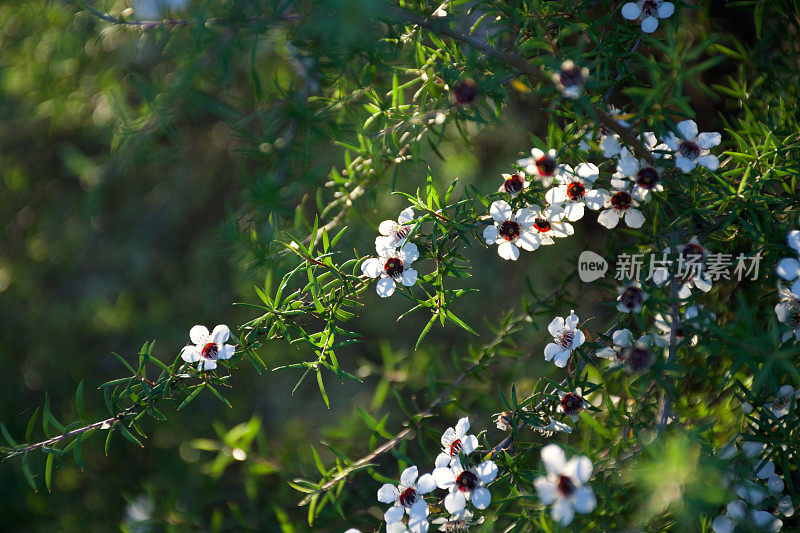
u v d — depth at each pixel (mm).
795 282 535
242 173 607
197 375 550
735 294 573
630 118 539
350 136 607
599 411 556
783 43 588
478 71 548
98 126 720
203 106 604
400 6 539
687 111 519
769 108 575
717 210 551
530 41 533
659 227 567
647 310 546
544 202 560
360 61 579
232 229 610
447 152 728
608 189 561
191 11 568
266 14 547
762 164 550
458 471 544
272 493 659
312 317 566
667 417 522
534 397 562
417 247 552
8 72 684
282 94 599
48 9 625
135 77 601
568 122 573
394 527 545
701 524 528
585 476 511
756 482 537
